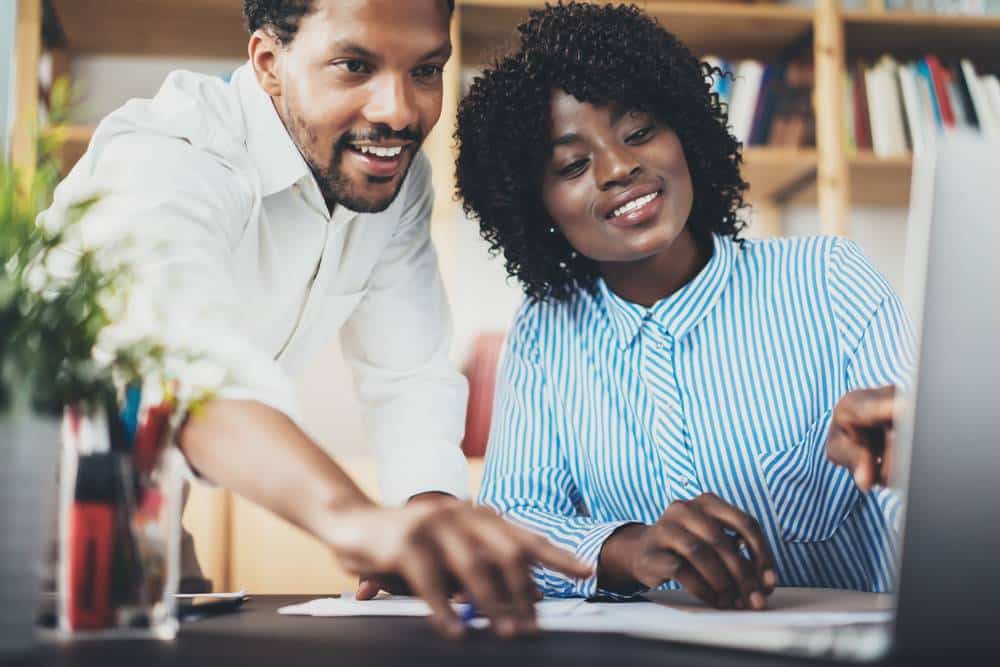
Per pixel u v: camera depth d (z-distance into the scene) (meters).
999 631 0.50
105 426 0.62
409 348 1.34
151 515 0.64
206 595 0.94
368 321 1.36
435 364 1.35
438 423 1.31
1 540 0.52
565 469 1.30
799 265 1.27
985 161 0.52
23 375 0.54
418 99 1.05
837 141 2.46
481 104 1.29
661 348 1.25
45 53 2.36
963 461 0.50
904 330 1.18
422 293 1.36
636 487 1.25
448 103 2.32
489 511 0.61
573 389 1.29
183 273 0.85
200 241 0.94
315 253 1.23
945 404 0.51
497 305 2.55
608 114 1.16
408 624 0.72
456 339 2.33
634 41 1.19
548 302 1.34
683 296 1.25
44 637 0.62
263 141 1.15
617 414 1.26
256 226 1.15
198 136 1.09
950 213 0.52
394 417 1.32
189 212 0.97
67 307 0.59
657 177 1.16
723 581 0.81
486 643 0.59
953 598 0.50
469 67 2.58
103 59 2.47
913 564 0.50
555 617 0.74
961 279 0.51
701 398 1.24
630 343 1.26
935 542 0.50
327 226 1.22
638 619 0.72
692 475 1.23
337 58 1.01
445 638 0.62
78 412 0.61
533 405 1.30
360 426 2.48
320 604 0.90
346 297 1.31
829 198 2.45
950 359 0.51
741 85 2.51
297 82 1.06
